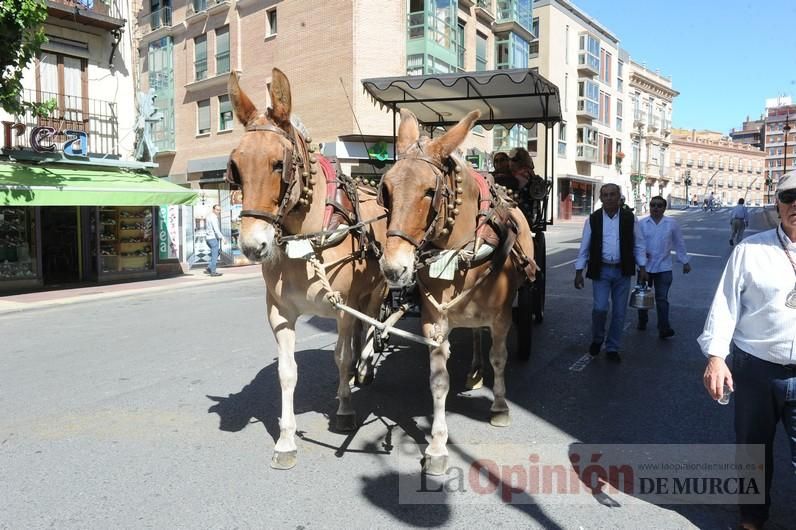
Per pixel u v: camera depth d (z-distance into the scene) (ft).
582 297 36.86
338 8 76.38
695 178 288.51
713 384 9.92
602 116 158.40
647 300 25.80
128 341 27.50
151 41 107.14
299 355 23.93
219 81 93.97
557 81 133.49
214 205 58.49
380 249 14.89
